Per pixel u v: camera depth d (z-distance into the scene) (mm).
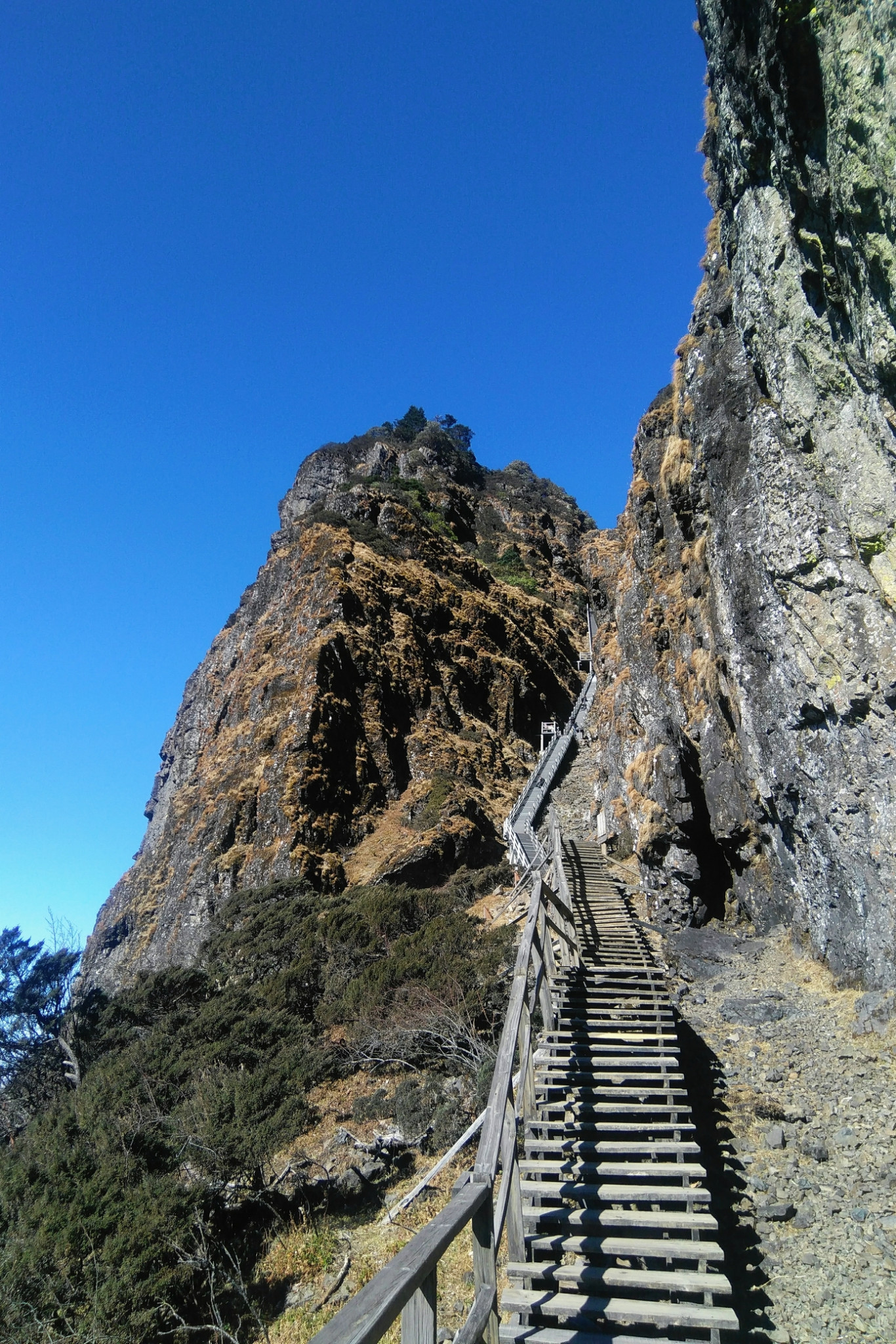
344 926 19875
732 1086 8016
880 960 8500
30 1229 8656
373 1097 11602
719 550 13297
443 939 16703
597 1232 5570
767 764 11070
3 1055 17797
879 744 8461
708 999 10016
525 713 50188
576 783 29375
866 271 6961
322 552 48906
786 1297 5141
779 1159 6711
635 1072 7375
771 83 8133
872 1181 6160
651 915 13820
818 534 9148
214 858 33844
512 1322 4875
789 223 9555
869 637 8508
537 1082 7355
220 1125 10656
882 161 6242
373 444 85812
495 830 34656
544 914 9492
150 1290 7812
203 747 45656
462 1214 3426
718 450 13336
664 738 14961
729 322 14219
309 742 35625
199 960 23766
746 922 12742
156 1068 13008
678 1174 5828
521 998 6137
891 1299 4949
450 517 75250
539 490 104250
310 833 32562
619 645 22656
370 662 41750
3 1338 7469
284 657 43031
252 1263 8938
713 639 14180
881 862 8453
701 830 13945
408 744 39656
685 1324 4527
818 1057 8109
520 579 71250
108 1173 9453
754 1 8023
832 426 9031
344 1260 8266
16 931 19953
